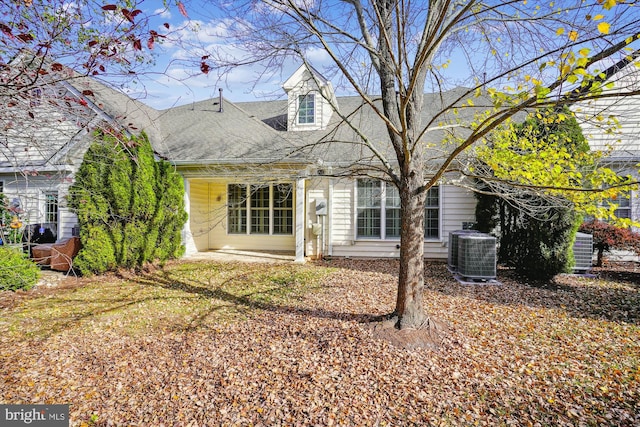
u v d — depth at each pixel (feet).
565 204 17.70
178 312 18.95
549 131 20.66
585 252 25.98
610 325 16.24
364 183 34.27
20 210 13.47
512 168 16.03
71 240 28.07
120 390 11.57
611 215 13.26
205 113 42.55
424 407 10.34
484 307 18.72
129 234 28.43
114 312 19.01
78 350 14.40
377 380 11.68
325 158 31.76
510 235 26.71
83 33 8.45
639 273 27.22
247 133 36.27
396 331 14.52
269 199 41.24
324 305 19.36
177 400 10.97
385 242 33.94
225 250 41.06
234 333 15.84
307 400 10.76
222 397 11.05
